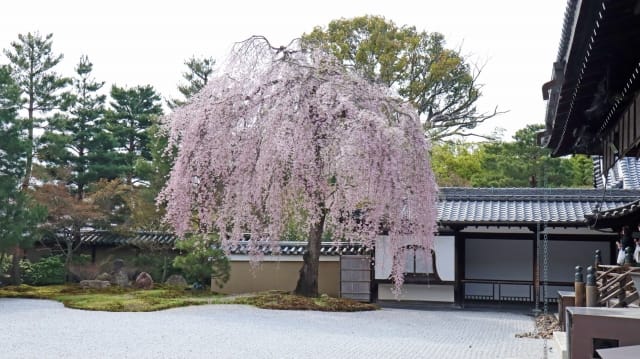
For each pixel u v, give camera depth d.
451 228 19.47
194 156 15.20
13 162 19.44
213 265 20.05
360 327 13.48
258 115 15.37
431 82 30.19
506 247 20.86
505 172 32.78
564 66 6.47
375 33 29.42
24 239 20.38
